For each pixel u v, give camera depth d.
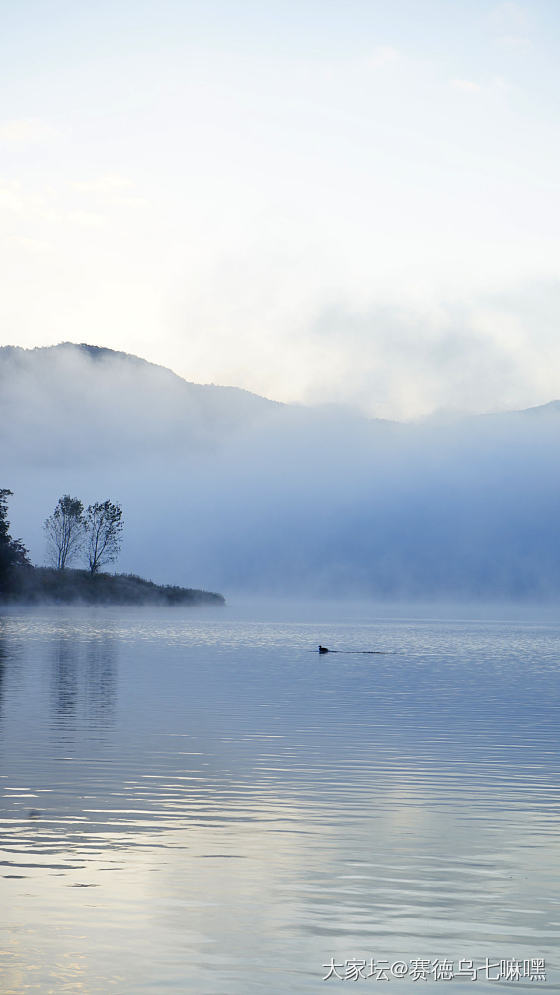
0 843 17.14
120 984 11.38
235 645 82.62
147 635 93.50
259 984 11.50
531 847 17.48
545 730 32.44
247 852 16.92
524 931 13.31
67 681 46.41
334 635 111.81
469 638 113.12
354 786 22.75
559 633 135.25
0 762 24.83
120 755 26.05
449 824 19.16
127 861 16.20
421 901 14.44
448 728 32.78
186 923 13.35
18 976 11.53
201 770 24.25
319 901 14.37
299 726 32.44
